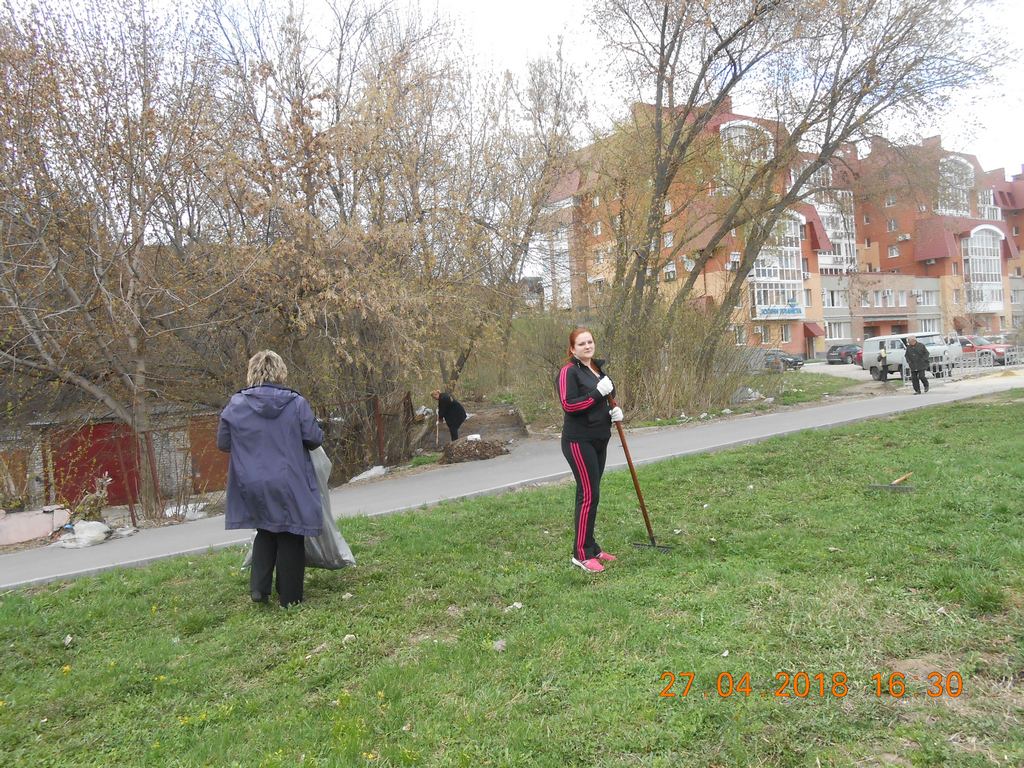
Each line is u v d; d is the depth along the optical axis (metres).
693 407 16.23
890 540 4.87
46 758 3.02
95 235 10.12
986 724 2.65
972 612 3.59
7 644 4.38
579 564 5.00
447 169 14.79
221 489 12.00
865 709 2.82
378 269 11.75
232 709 3.31
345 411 12.90
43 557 7.05
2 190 9.56
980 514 5.27
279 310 11.74
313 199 11.98
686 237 18.86
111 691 3.61
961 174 18.80
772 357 19.08
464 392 23.06
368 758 2.77
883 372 22.72
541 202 17.64
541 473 9.46
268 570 4.74
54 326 10.42
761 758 2.58
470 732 2.91
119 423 11.68
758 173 18.03
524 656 3.61
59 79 9.84
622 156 17.75
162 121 10.58
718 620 3.81
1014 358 32.84
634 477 5.35
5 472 10.73
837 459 8.12
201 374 12.68
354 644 3.97
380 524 6.93
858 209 20.78
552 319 17.30
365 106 12.42
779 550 4.94
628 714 2.94
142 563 6.30
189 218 12.21
